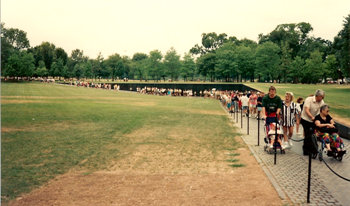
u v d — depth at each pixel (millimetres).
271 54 96062
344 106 23203
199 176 7387
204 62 117312
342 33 59406
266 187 6504
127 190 6387
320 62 89312
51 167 8250
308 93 40656
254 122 19609
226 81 116000
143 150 10523
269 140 10180
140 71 133875
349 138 13125
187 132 14820
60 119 19094
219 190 6336
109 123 17797
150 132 14711
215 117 22406
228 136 13688
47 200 5828
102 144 11562
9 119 18484
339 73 88062
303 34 109062
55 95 45438
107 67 134875
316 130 9398
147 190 6375
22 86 71625
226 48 112125
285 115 10805
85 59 167125
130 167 8258
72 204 5617
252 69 105625
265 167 8156
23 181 7027
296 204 5527
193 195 6047
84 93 55031
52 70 133375
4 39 107625
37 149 10531
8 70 102062
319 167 8289
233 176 7359
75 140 12328
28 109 24672
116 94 57625
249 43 133875
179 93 64000
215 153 10062
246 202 5641
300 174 7520
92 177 7348
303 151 9820
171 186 6633
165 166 8367
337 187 6535
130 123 17953
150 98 48844
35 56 137875
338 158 9039
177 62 119812
